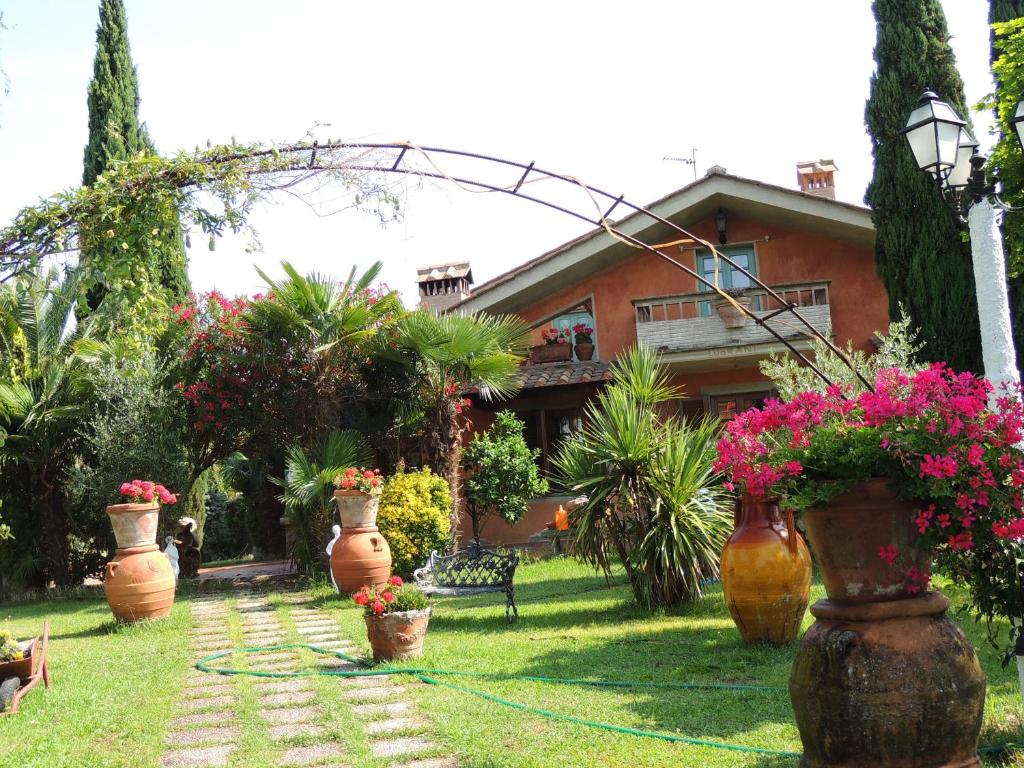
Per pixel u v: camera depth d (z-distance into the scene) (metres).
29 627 11.81
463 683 6.79
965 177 6.23
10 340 15.88
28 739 5.65
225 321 14.99
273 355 14.66
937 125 6.16
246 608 12.20
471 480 16.30
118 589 10.60
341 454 14.20
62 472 16.47
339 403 15.11
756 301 17.50
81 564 17.06
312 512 14.95
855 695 3.53
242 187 4.94
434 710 5.95
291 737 5.49
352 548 12.36
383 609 7.69
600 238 17.45
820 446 3.76
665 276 18.44
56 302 15.98
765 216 17.88
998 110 12.20
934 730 3.48
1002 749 4.38
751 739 5.01
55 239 4.82
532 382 16.94
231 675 7.58
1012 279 12.97
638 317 17.61
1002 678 5.96
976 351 14.05
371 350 15.09
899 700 3.48
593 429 10.07
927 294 14.22
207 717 6.16
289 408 14.89
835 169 21.39
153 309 5.19
